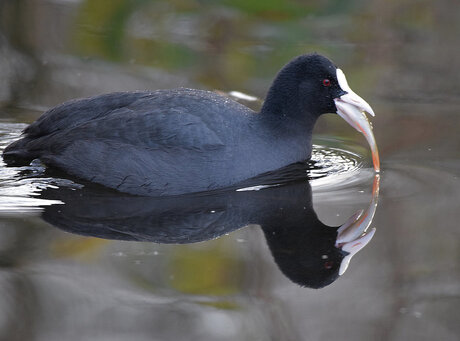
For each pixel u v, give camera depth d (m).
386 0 20.52
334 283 8.55
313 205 10.46
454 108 14.68
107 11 20.19
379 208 10.30
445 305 8.09
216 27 19.72
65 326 7.55
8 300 7.91
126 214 10.12
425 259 8.96
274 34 19.20
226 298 8.24
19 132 13.25
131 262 8.80
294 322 7.85
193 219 10.02
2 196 10.52
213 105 11.64
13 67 16.67
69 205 10.34
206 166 11.05
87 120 11.59
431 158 12.26
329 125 14.40
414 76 16.47
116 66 16.95
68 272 8.52
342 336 7.54
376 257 9.06
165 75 16.44
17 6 20.56
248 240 9.40
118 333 7.46
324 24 19.73
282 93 12.12
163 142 11.10
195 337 7.51
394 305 8.05
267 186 11.23
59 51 17.78
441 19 19.73
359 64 17.12
